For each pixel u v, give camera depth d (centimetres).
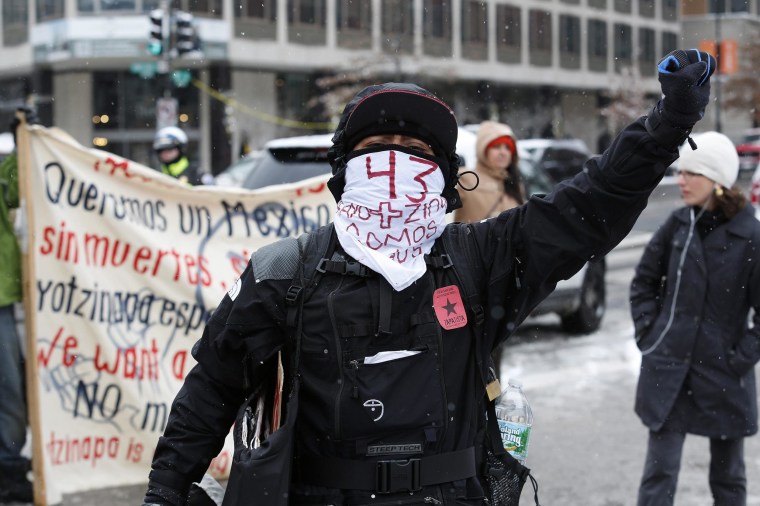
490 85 4838
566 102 5350
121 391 526
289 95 4138
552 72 5162
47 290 507
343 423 220
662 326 450
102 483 523
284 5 4028
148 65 3534
